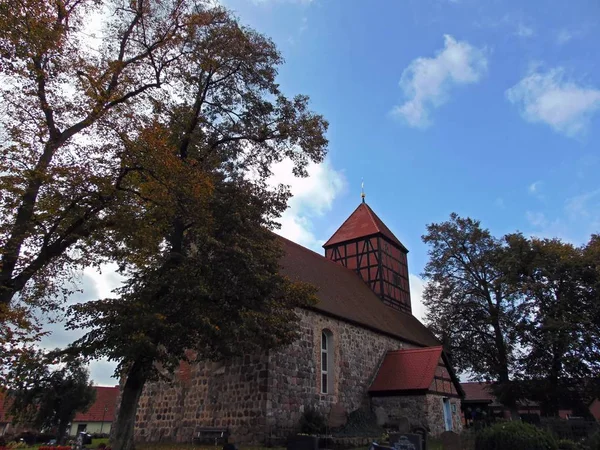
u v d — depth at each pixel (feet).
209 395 59.21
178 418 61.46
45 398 71.72
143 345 37.83
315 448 43.65
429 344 99.71
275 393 55.01
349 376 69.67
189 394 61.77
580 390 90.89
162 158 39.81
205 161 50.98
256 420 53.31
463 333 109.09
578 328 85.92
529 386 93.56
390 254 111.14
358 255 108.99
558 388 91.30
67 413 77.87
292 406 56.90
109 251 44.37
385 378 74.49
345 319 71.67
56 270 42.27
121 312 40.83
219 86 52.44
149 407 65.72
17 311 33.19
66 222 41.39
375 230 108.68
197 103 51.03
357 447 55.42
